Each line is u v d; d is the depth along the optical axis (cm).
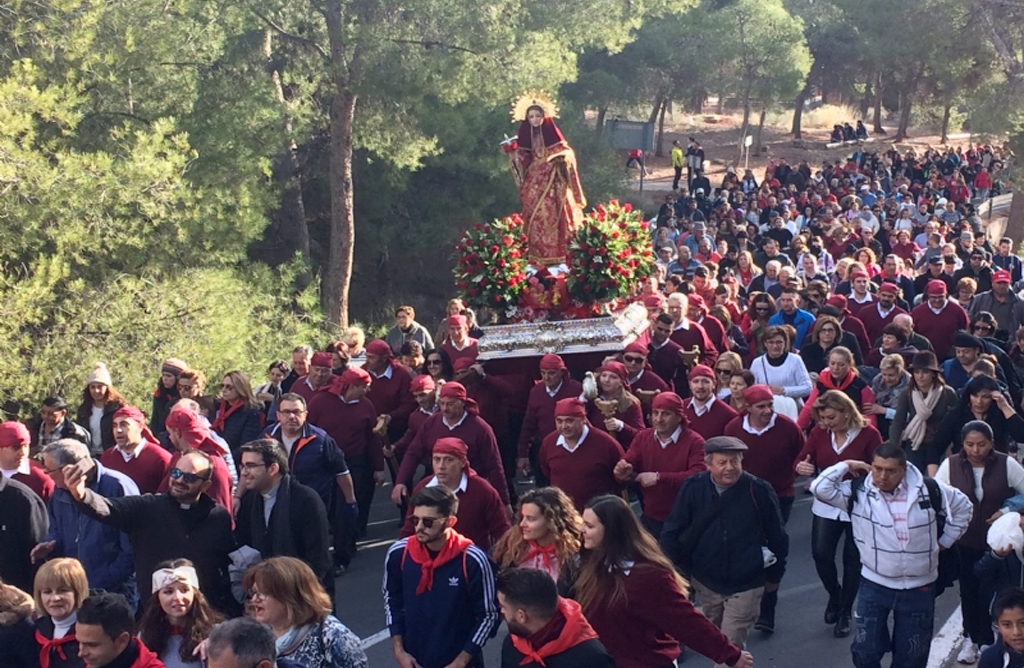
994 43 3559
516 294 1266
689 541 723
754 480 722
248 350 1559
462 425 927
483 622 622
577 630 514
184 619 577
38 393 1289
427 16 1891
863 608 710
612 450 869
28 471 799
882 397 1092
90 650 518
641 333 1273
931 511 698
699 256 2242
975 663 823
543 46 1917
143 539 689
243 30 1834
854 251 2211
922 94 5956
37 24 1466
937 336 1411
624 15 2208
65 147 1488
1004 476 782
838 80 5909
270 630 466
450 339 1284
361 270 2712
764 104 4734
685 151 5556
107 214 1398
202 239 1588
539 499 621
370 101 1992
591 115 5259
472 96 2052
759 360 1127
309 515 716
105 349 1359
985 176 4291
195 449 796
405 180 2422
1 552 746
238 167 1677
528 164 1298
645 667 580
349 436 1085
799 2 5781
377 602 988
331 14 1869
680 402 848
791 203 3334
